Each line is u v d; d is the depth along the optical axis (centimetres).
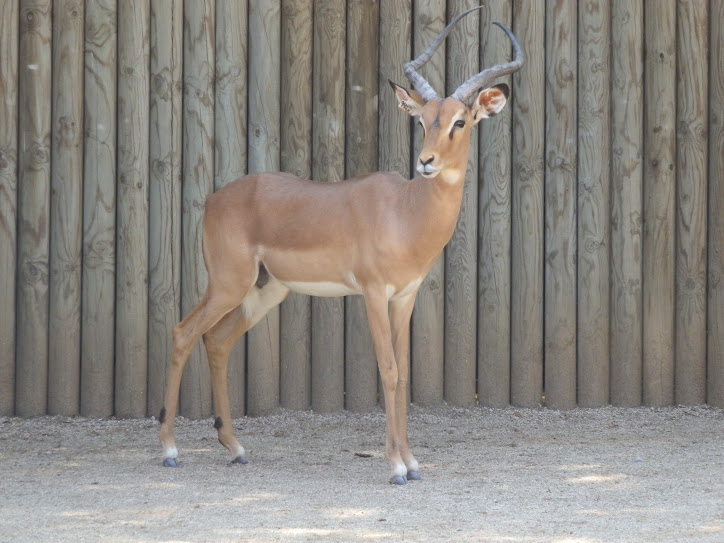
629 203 1909
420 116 1373
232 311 1598
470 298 1894
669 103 1906
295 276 1506
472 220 1884
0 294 1802
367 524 1168
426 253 1420
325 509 1238
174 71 1812
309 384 1891
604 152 1903
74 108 1797
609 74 1909
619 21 1897
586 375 1920
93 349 1823
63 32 1788
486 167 1888
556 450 1611
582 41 1894
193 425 1805
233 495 1314
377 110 1880
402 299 1466
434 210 1393
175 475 1441
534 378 1914
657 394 1933
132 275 1816
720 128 1909
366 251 1424
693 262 1920
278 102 1853
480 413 1878
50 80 1800
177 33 1812
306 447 1652
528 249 1894
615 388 1938
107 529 1146
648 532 1131
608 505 1253
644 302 1931
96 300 1819
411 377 1900
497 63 1875
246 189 1544
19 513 1213
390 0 1858
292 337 1867
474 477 1423
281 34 1856
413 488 1355
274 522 1176
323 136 1858
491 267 1892
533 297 1900
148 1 1806
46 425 1773
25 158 1797
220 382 1561
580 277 1916
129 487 1359
